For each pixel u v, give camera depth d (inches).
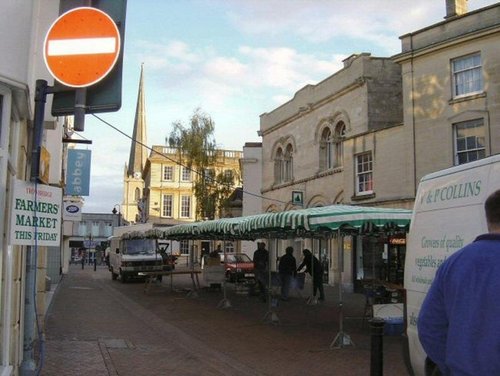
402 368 350.6
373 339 249.4
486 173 189.6
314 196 1112.2
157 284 1104.2
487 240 111.9
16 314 271.1
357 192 940.0
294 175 1217.4
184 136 1514.5
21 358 295.9
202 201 1515.7
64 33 240.1
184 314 627.5
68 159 871.7
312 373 339.3
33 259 277.0
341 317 426.6
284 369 349.7
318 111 1112.8
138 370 343.0
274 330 506.3
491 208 114.3
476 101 743.7
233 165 2182.6
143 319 584.7
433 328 112.6
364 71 941.8
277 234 633.6
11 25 236.7
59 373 322.3
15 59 237.5
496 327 100.9
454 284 109.6
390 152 858.1
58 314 591.8
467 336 103.8
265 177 1380.4
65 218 885.2
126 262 1143.6
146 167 2672.2
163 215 2461.9
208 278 923.4
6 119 237.8
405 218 432.5
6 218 248.8
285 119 1258.0
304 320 572.7
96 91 243.8
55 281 1011.3
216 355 392.8
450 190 209.9
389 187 855.7
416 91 821.2
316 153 1114.7
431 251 215.9
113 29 238.4
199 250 2175.2
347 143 960.9
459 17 768.9
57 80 248.4
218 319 584.4
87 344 419.5
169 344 436.8
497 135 717.3
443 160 776.9
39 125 260.1
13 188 234.1
